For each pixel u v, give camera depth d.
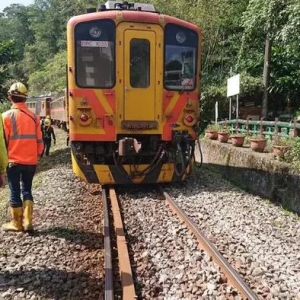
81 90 8.57
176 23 8.91
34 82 74.75
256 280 4.56
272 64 19.78
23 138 6.06
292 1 10.82
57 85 63.09
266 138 12.36
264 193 10.38
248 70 21.88
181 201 7.95
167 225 6.49
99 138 8.66
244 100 20.48
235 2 23.84
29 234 6.14
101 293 4.39
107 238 5.60
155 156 8.97
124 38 8.63
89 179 8.88
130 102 8.71
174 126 8.96
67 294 4.36
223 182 10.19
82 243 5.88
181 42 8.97
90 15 8.59
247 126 14.88
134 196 8.55
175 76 8.96
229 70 23.12
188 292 4.28
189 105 9.07
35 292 4.34
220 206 7.68
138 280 4.56
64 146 20.50
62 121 25.55
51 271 4.85
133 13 8.69
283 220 7.09
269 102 20.59
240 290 4.17
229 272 4.48
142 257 5.22
